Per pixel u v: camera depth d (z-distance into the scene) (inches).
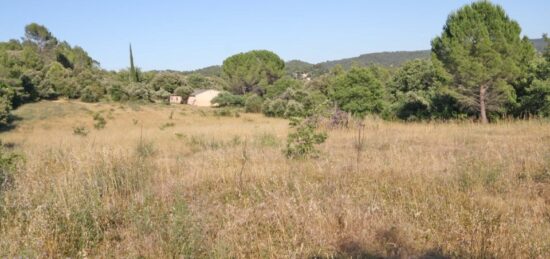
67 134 1008.9
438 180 250.5
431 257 158.4
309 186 246.2
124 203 226.8
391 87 1360.7
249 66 2620.6
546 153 315.6
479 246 161.0
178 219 173.2
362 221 187.3
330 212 198.7
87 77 2176.4
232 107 2267.5
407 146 409.1
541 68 780.0
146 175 281.4
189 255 158.4
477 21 788.6
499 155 310.7
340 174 275.7
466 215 194.9
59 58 2849.4
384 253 162.1
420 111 952.9
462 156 325.1
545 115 765.3
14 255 157.0
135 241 176.4
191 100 2642.7
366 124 677.9
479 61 789.9
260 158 344.2
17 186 237.9
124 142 551.2
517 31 801.6
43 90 1897.1
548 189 230.2
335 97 967.6
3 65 2064.5
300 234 178.2
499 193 232.8
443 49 851.4
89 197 214.1
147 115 1790.1
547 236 166.4
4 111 1272.1
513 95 806.5
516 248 158.2
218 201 234.1
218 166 317.7
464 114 872.3
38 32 3225.9
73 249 172.9
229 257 160.7
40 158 326.6
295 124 364.5
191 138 579.8
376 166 291.3
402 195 221.9
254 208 213.2
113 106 1887.3
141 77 3009.4
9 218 196.4
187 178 280.5
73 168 277.3
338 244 169.5
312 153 353.7
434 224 187.9
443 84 870.4
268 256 162.1
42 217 184.4
